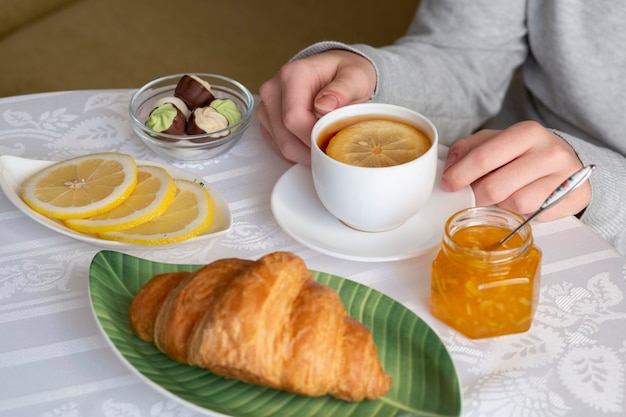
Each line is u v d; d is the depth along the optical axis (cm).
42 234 89
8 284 84
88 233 88
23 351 79
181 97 102
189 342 73
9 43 180
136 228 87
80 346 79
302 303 73
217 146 97
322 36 187
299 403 73
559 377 76
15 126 103
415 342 76
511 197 90
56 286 84
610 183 98
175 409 75
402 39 121
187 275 78
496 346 79
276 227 90
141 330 77
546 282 84
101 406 75
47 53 177
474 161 90
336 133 89
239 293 72
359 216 86
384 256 84
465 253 77
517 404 75
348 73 98
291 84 97
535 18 116
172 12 194
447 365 74
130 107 99
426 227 88
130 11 193
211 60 178
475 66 117
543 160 90
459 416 70
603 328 80
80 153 99
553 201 80
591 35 111
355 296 79
